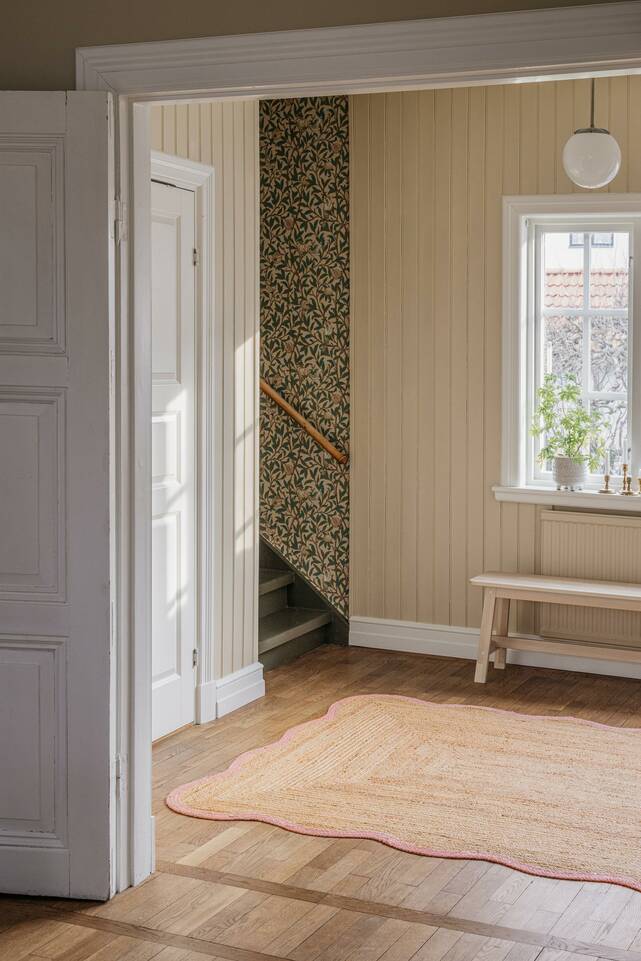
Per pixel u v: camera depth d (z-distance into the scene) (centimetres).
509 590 567
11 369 324
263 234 654
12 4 331
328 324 644
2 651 331
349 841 379
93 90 325
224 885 346
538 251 605
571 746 475
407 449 630
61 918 324
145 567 344
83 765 330
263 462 663
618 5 279
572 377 604
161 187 465
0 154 319
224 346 514
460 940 313
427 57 296
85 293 319
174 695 489
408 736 487
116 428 332
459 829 388
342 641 652
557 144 583
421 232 616
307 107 636
